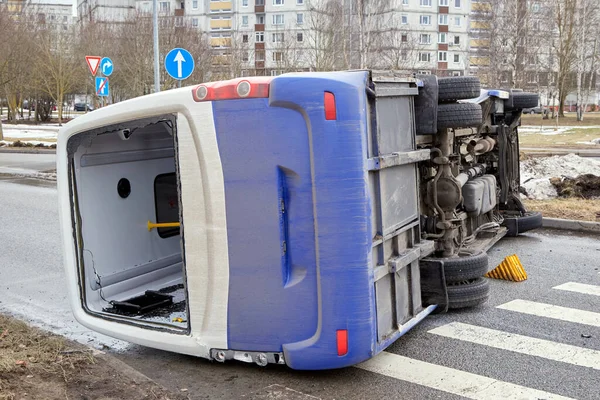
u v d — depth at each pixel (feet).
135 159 20.76
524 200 40.45
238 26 279.49
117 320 17.34
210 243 15.03
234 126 14.56
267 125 14.34
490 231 28.50
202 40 164.86
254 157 14.47
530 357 17.30
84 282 18.34
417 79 17.66
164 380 15.83
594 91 239.50
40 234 36.01
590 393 15.07
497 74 180.45
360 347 14.39
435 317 20.70
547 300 22.40
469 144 25.90
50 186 55.57
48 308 22.90
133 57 135.95
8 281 26.73
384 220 15.30
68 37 171.12
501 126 30.42
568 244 30.76
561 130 126.93
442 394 15.01
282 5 273.13
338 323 14.26
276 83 14.21
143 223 21.07
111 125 16.65
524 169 48.73
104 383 14.75
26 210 43.75
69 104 242.99
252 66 249.96
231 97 14.53
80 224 18.40
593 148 78.07
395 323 15.97
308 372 16.17
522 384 15.58
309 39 213.46
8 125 171.83
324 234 14.14
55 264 29.50
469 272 20.24
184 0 286.46
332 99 13.99
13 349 16.76
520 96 31.71
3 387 13.94
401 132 16.69
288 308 14.58
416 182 17.75
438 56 275.39
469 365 16.78
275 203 14.42
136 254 20.76
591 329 19.49
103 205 19.60
